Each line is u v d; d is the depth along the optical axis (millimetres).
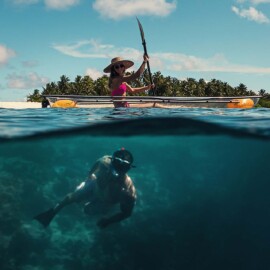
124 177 4508
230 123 4918
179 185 10672
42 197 8055
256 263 5285
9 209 7055
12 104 12836
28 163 8773
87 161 9992
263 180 9266
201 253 5555
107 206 4918
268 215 7934
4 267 4414
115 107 9828
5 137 4387
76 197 4836
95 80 93188
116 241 5531
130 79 9617
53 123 5105
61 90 93875
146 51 10078
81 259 4789
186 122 4375
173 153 8836
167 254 5328
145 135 5551
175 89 95812
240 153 7254
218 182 10891
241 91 104500
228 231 6758
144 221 6832
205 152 8055
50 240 5336
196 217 7652
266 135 4660
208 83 104562
